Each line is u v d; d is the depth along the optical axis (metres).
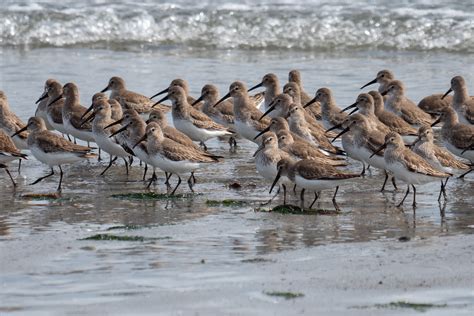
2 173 20.06
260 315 11.40
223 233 15.05
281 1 35.50
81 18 34.28
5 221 15.93
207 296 12.02
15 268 13.17
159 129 18.47
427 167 17.02
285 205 16.72
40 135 18.78
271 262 13.43
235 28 34.28
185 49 33.28
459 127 20.16
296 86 23.84
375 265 13.21
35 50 32.72
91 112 22.02
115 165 20.97
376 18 34.03
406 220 16.02
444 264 13.22
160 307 11.66
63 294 12.13
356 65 30.52
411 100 25.25
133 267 13.22
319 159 18.28
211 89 23.47
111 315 11.41
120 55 32.00
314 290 12.22
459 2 35.00
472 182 19.14
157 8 35.03
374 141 19.09
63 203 17.33
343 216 16.28
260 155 17.91
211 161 18.61
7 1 35.16
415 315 11.40
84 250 14.05
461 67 29.89
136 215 16.39
